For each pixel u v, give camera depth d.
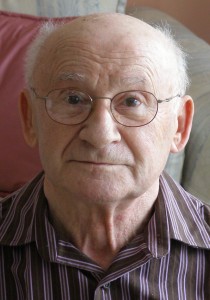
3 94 1.31
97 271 0.82
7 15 1.44
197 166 1.22
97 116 0.72
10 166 1.30
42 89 0.76
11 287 0.86
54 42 0.76
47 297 0.82
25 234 0.86
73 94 0.73
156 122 0.75
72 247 0.82
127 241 0.85
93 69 0.72
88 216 0.81
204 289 0.86
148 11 1.81
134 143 0.74
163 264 0.84
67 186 0.75
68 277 0.82
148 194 0.84
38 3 1.55
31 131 0.87
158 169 0.78
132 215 0.84
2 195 1.31
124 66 0.72
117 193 0.74
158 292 0.82
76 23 0.77
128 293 0.82
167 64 0.77
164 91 0.76
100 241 0.84
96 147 0.72
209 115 1.21
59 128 0.74
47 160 0.77
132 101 0.73
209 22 2.11
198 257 0.87
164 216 0.86
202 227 0.90
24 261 0.85
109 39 0.73
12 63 1.34
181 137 0.86
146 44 0.75
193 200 0.96
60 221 0.85
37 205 0.87
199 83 1.31
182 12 2.08
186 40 1.55
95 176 0.73
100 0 1.60
